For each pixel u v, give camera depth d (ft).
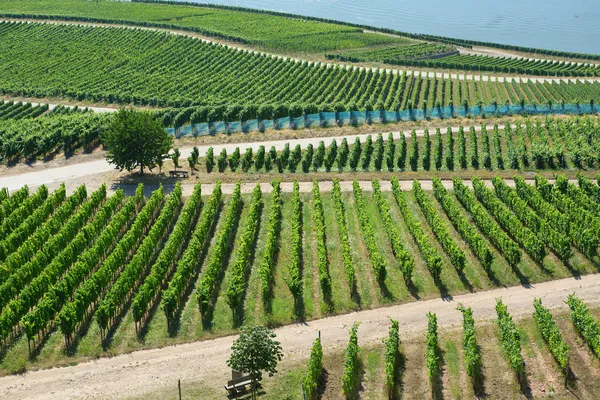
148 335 244.01
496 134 423.64
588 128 428.97
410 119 477.36
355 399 209.36
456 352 229.66
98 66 654.94
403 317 253.24
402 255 279.08
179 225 306.96
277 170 391.65
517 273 280.72
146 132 369.91
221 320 252.21
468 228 303.68
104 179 381.40
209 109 486.79
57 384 218.79
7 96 583.58
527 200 341.21
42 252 285.84
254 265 288.10
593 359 223.71
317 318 254.06
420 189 345.31
